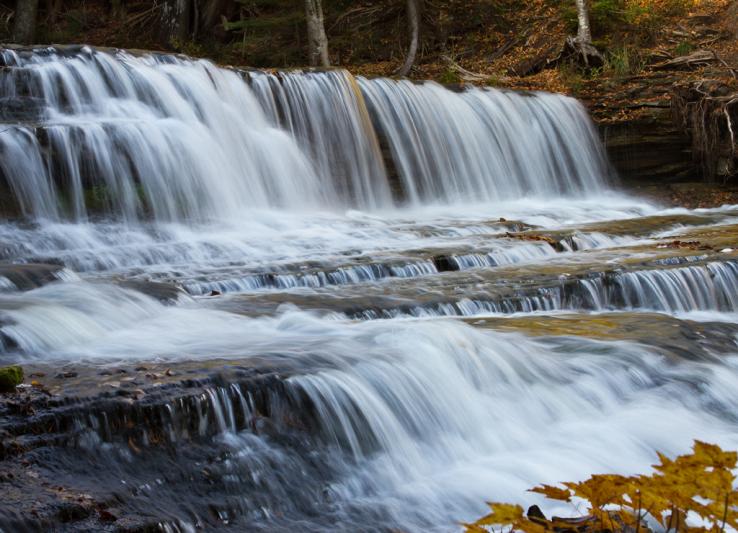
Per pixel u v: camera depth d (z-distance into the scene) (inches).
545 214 694.5
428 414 267.6
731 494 94.8
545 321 364.8
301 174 698.2
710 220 644.7
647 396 303.4
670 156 855.7
